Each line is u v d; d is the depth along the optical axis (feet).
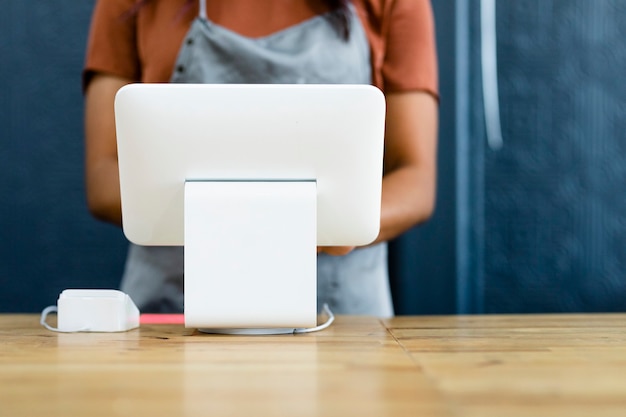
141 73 7.05
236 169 3.70
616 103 7.71
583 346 3.47
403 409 2.13
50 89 7.35
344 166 3.72
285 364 2.92
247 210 3.68
